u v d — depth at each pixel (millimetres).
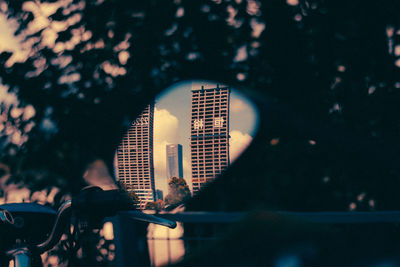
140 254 2775
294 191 2928
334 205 3137
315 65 2814
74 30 3820
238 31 3383
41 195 3467
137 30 3676
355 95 2803
